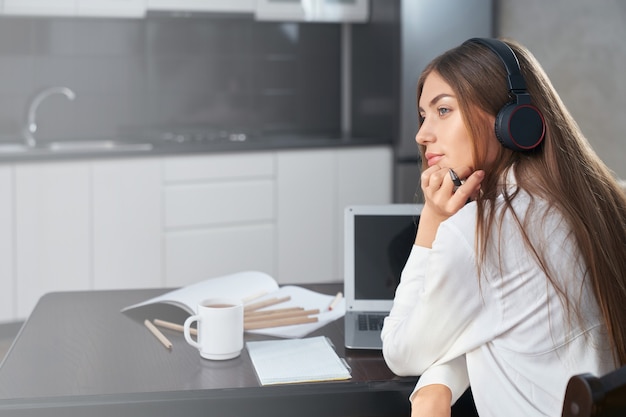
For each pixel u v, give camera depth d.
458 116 1.42
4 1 4.05
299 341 1.68
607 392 0.94
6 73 4.41
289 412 1.42
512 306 1.33
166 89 4.77
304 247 4.52
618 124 4.54
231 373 1.51
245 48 4.92
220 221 4.30
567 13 4.61
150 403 1.38
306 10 4.64
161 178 4.15
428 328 1.38
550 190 1.35
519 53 1.46
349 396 1.43
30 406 1.36
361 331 1.74
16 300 3.95
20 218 3.91
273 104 5.02
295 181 4.46
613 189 1.44
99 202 4.04
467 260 1.33
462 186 1.41
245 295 1.95
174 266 4.23
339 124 5.13
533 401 1.32
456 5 4.61
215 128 4.91
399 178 4.62
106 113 4.65
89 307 1.94
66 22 4.51
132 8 4.30
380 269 1.89
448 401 1.38
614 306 1.33
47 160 3.93
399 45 4.54
